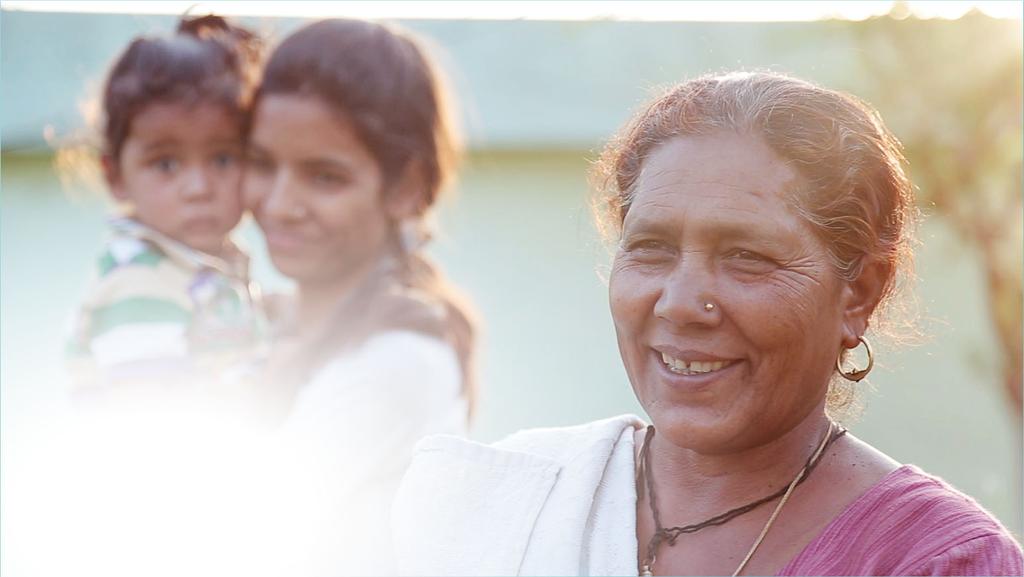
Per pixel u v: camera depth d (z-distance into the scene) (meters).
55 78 4.12
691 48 4.58
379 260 2.24
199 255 2.38
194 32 2.48
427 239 2.34
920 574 1.16
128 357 2.26
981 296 4.32
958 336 4.48
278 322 2.39
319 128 2.19
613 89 5.74
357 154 2.21
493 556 1.34
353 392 1.98
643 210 1.23
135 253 2.32
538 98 5.73
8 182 5.11
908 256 1.35
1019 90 3.96
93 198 5.22
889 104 4.05
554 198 5.94
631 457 1.38
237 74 2.43
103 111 2.50
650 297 1.23
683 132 1.23
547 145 5.82
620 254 1.28
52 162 5.14
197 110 2.36
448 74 2.42
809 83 1.26
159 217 2.42
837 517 1.23
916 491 1.22
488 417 4.65
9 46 4.01
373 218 2.23
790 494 1.26
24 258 5.07
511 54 5.71
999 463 4.27
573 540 1.31
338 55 2.20
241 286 2.49
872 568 1.19
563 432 1.47
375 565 1.84
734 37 4.24
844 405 1.41
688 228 1.20
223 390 2.23
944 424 4.55
